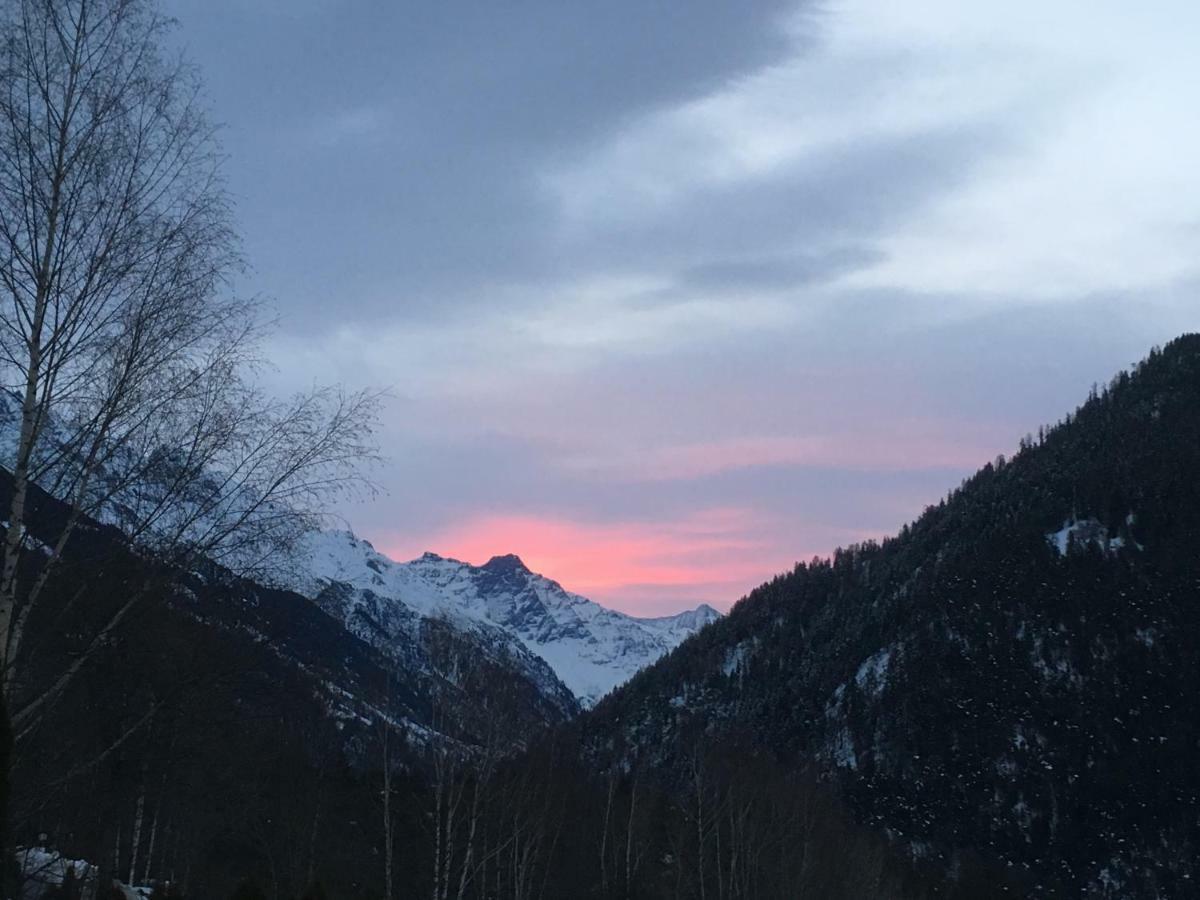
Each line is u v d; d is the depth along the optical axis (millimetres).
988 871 141125
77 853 29156
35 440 15023
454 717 51531
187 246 16312
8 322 15133
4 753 13469
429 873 60656
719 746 120625
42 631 15492
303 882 52656
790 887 85688
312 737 50719
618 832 90188
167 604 16109
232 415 16703
